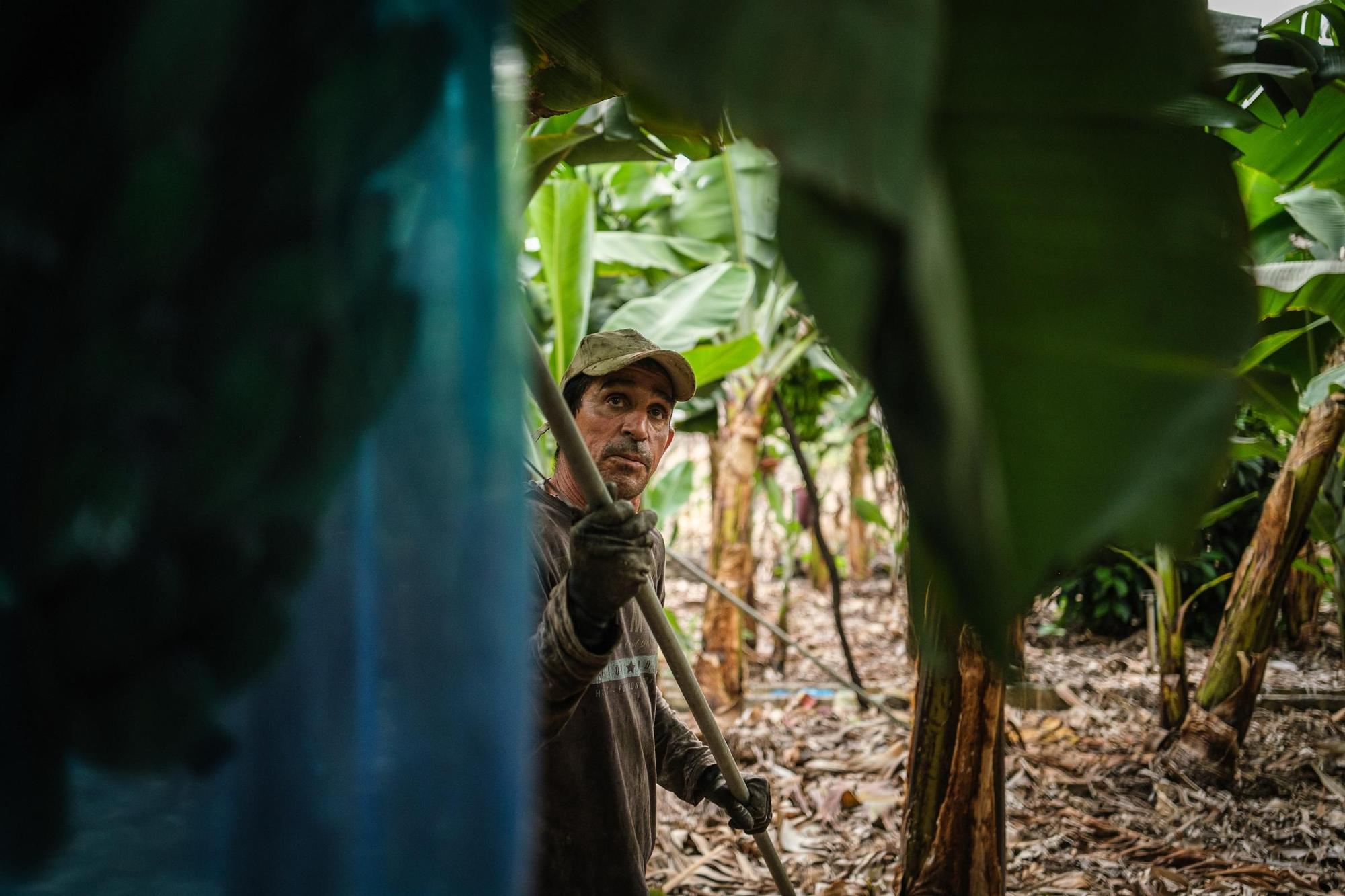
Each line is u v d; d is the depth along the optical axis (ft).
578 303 12.03
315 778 1.15
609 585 3.67
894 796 13.94
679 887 11.47
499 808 1.18
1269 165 9.67
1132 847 12.44
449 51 1.10
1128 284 1.11
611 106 7.61
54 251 1.07
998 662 0.98
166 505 1.10
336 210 1.08
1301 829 12.89
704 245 16.80
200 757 1.14
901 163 0.90
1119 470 1.04
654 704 6.83
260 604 1.12
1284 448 14.67
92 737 1.14
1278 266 9.87
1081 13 1.15
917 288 0.92
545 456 11.86
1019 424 1.07
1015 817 13.35
